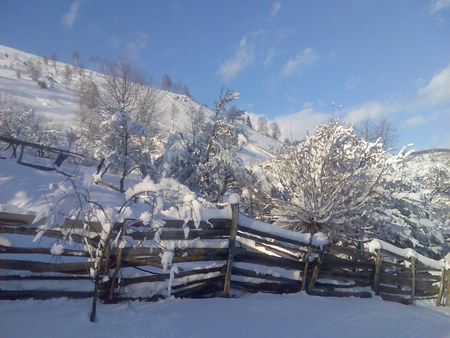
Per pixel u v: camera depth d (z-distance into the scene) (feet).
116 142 54.65
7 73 272.10
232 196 17.97
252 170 38.40
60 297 13.17
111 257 14.11
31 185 27.50
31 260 13.56
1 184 26.32
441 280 32.09
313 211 30.04
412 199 38.45
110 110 68.74
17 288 12.65
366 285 26.00
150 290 15.34
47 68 351.46
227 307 15.87
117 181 47.62
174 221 16.08
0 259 12.26
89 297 13.78
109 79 116.88
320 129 34.86
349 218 30.27
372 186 32.09
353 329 16.19
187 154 60.64
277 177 35.01
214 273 17.65
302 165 32.32
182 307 14.80
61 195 12.22
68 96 241.96
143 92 125.70
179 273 16.02
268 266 20.10
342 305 20.01
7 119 77.71
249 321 14.60
